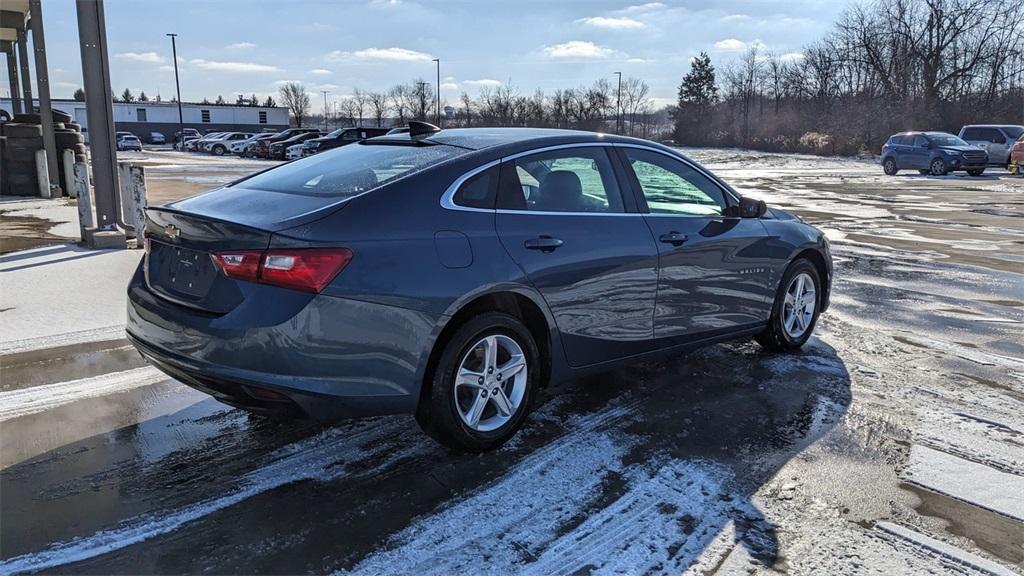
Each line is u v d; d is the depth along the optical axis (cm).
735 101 6719
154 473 334
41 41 1376
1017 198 1766
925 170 2627
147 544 279
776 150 5338
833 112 5447
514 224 357
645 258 409
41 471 333
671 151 459
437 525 297
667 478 339
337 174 362
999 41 4738
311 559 273
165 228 336
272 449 363
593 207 398
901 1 5038
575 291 377
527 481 335
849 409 427
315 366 299
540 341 383
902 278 811
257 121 8125
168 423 390
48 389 433
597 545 285
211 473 336
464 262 333
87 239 862
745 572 268
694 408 426
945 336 583
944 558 279
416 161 359
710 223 457
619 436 385
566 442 377
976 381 478
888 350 545
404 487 328
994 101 4688
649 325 423
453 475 340
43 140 1424
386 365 314
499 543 286
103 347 510
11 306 605
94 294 646
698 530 296
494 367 356
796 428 398
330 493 321
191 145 4969
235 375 298
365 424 396
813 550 283
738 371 494
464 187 348
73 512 299
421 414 344
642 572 268
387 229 318
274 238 298
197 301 316
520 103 6731
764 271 494
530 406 375
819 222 1304
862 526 300
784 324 526
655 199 434
